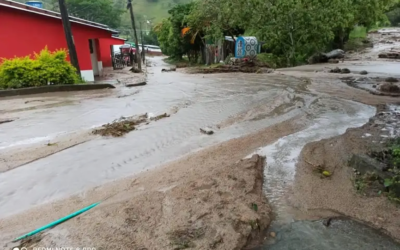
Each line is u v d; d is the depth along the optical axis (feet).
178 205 10.45
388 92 30.81
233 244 8.66
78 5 181.06
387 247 8.80
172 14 114.32
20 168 14.92
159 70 79.77
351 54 86.48
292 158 14.98
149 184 12.73
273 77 48.57
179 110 26.32
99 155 16.42
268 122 21.67
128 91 37.81
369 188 11.50
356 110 24.11
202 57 111.34
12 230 9.80
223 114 24.49
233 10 74.18
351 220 10.03
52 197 12.16
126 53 112.68
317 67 60.34
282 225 9.93
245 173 12.93
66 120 23.65
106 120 23.48
